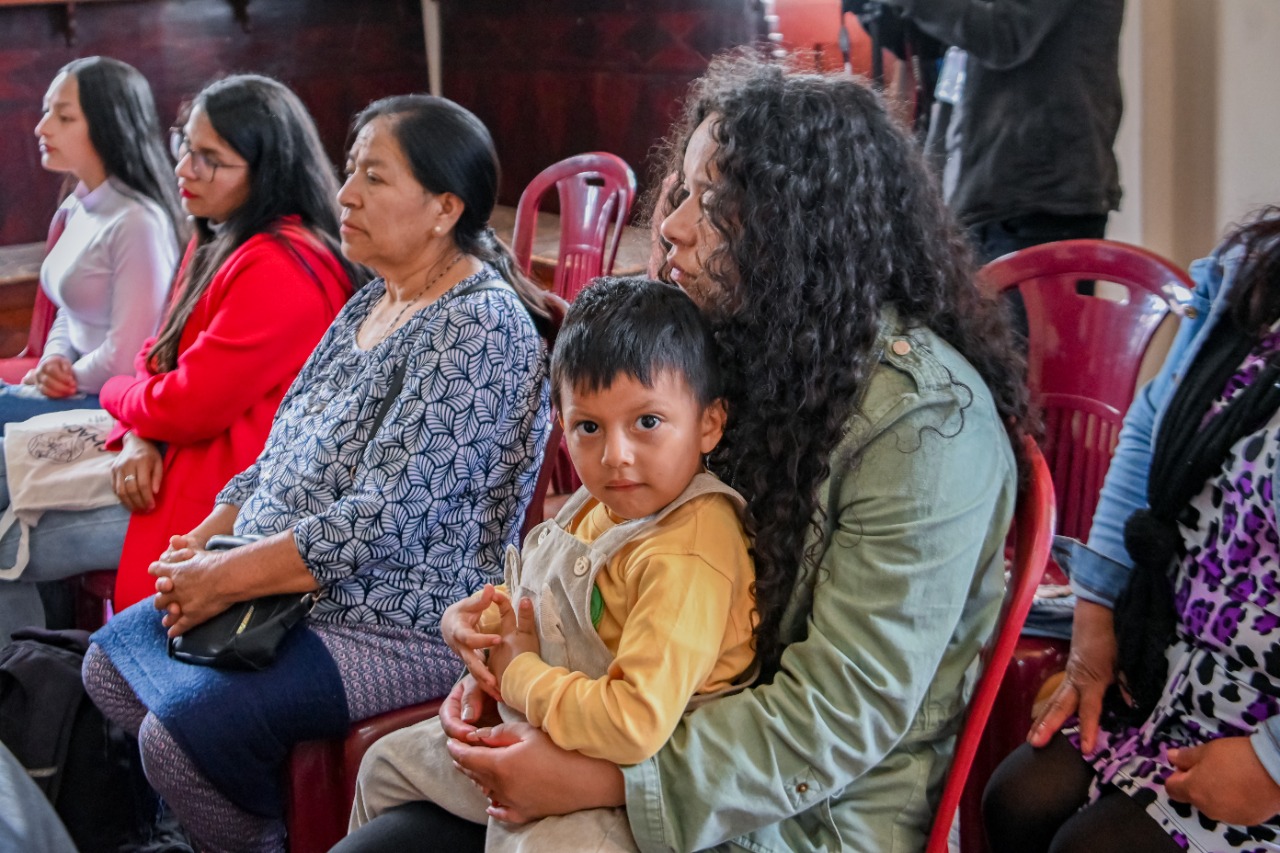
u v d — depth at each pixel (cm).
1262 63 236
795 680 105
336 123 463
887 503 103
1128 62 263
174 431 198
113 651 166
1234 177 247
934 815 113
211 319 199
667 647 101
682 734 104
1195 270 137
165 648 164
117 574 206
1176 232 264
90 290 250
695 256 116
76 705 177
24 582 214
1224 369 125
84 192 255
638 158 412
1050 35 229
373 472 159
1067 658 157
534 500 172
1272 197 238
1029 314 189
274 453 179
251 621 157
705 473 111
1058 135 232
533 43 439
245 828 161
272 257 196
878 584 103
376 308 181
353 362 174
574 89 429
